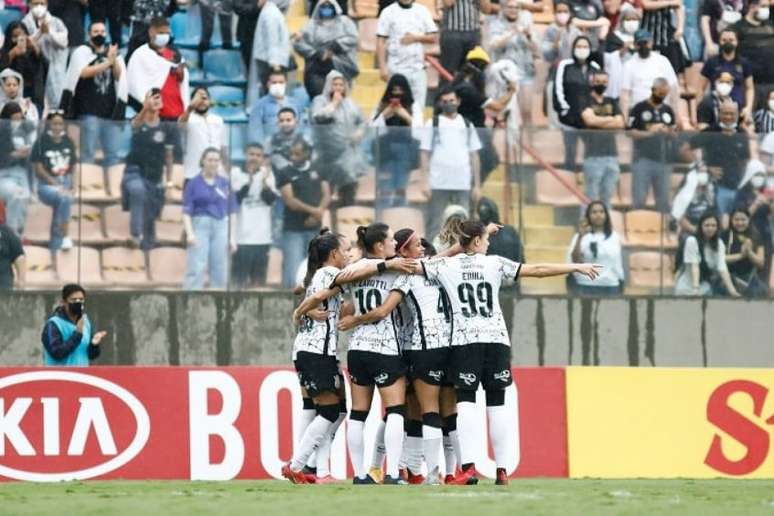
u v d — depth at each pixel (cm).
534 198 6262
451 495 3372
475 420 4016
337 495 3391
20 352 5931
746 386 5225
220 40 6994
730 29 7488
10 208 5941
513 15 7194
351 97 7075
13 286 5941
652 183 6362
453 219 4103
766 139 6412
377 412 4853
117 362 6009
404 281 4038
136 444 4866
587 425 5100
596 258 6322
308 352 4147
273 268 6109
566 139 6291
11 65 6619
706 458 5159
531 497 3325
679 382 5184
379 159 6159
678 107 7188
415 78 7100
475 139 6222
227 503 3091
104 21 6812
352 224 6144
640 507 3028
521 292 6338
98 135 5997
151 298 6028
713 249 6406
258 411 4953
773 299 6456
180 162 6044
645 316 6378
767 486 4188
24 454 4781
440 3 7225
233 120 6944
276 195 6097
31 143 5950
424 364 4069
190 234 6047
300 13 7194
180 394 4916
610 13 7350
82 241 5988
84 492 3700
